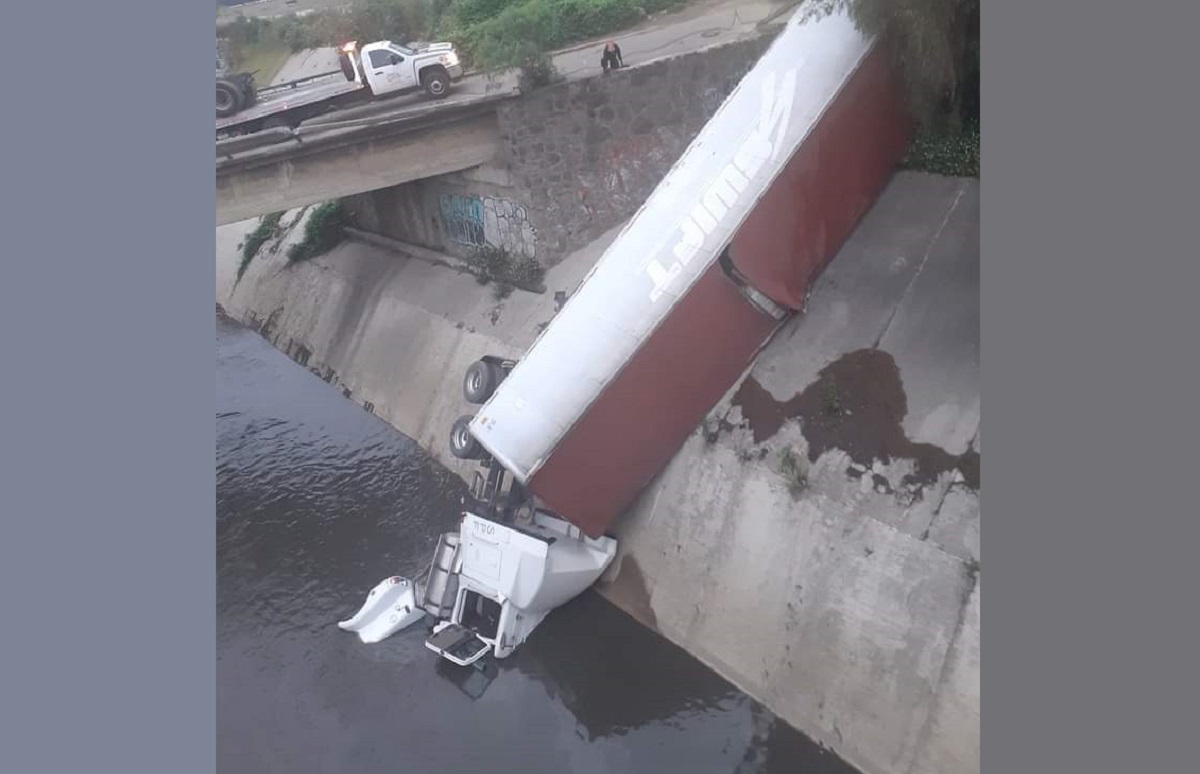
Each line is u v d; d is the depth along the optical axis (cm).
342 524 2659
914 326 1986
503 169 3081
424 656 2098
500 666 2042
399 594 2216
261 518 2702
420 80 3131
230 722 1969
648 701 1923
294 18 4878
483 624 2141
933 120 2194
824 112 2106
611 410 2086
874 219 2259
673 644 2048
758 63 2173
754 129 2100
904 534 1739
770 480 1995
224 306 4550
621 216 3092
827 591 1811
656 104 2973
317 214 4269
